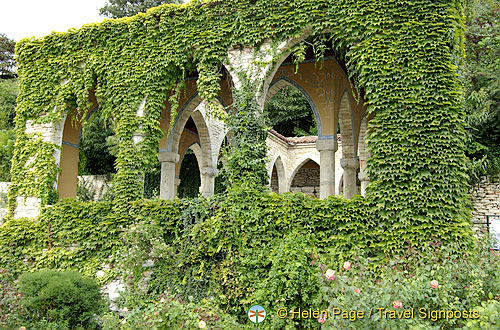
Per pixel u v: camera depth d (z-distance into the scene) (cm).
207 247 965
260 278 905
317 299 770
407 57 930
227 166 1017
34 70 1275
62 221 1134
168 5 1153
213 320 848
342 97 1347
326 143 1259
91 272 1066
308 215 919
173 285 974
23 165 1233
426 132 905
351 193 1395
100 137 2517
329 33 1030
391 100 928
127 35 1191
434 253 811
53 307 857
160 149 1534
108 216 1087
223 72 1327
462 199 874
